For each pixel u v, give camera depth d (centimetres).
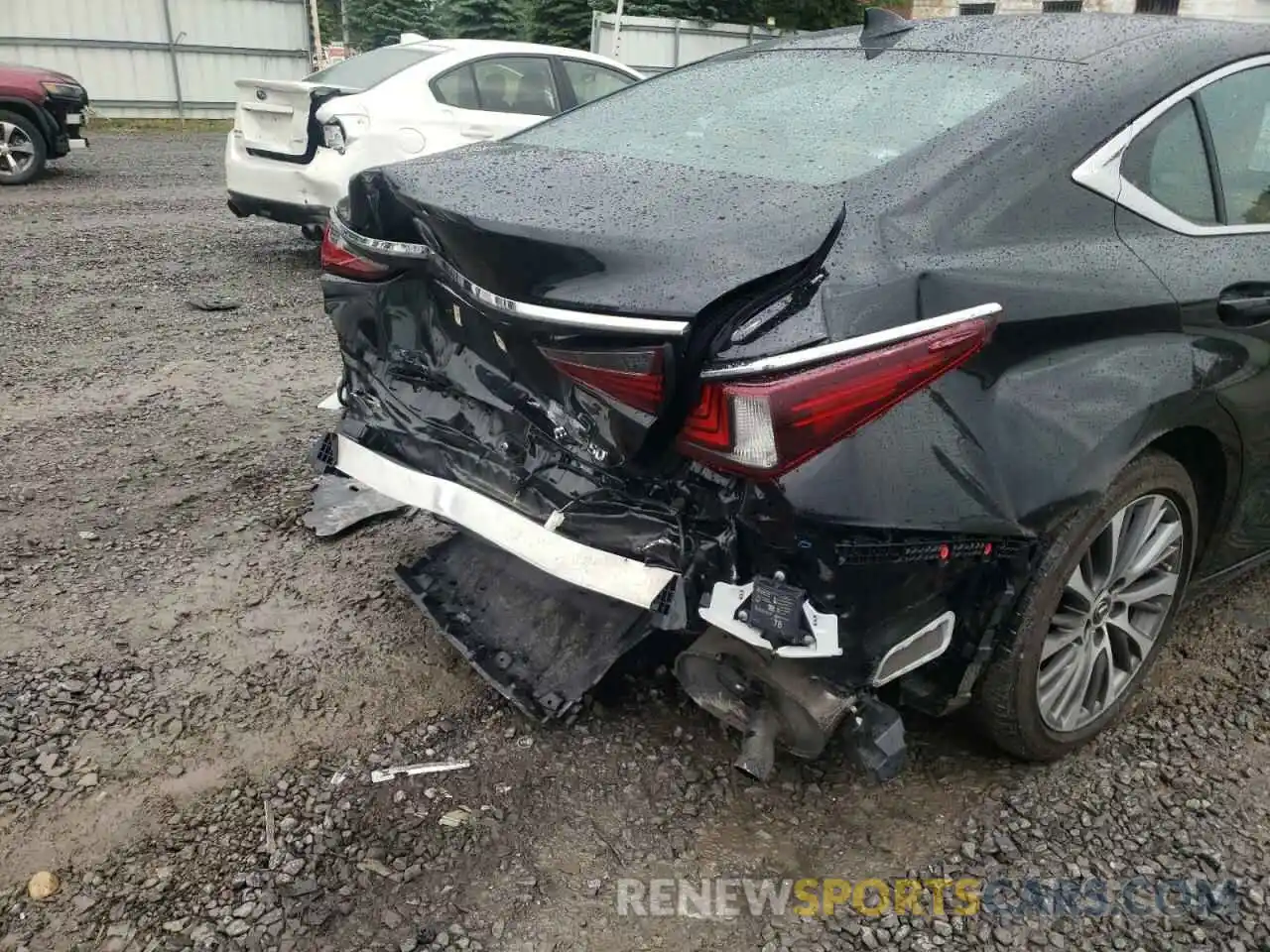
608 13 2244
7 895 218
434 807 246
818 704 216
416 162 270
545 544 233
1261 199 283
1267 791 259
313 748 265
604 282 200
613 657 263
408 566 311
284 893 221
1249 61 278
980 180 228
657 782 256
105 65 1852
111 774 253
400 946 209
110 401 493
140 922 213
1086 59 260
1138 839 242
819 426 189
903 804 252
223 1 1927
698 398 196
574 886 226
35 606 319
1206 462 274
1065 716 259
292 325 632
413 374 272
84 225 896
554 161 262
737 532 201
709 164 251
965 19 302
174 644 305
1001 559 221
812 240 202
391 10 3978
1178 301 244
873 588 203
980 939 216
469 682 292
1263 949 214
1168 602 280
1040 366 221
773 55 315
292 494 401
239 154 761
